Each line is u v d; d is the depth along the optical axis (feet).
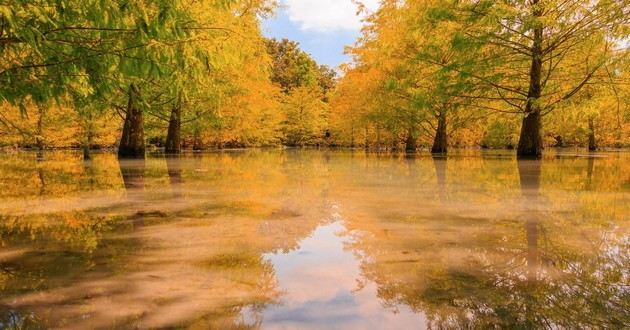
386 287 6.84
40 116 76.13
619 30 34.68
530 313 5.80
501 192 18.17
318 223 11.93
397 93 62.95
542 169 30.73
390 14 60.39
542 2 36.94
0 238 10.07
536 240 9.82
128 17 14.03
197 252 8.94
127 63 14.84
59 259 8.38
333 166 36.58
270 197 16.96
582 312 5.83
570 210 13.74
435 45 44.09
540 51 39.14
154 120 73.31
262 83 88.07
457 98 48.39
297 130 162.30
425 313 5.83
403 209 14.06
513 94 48.16
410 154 65.51
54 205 15.03
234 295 6.51
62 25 14.23
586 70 39.24
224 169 32.53
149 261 8.25
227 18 38.88
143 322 5.51
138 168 33.19
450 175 26.48
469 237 10.16
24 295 6.45
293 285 6.96
